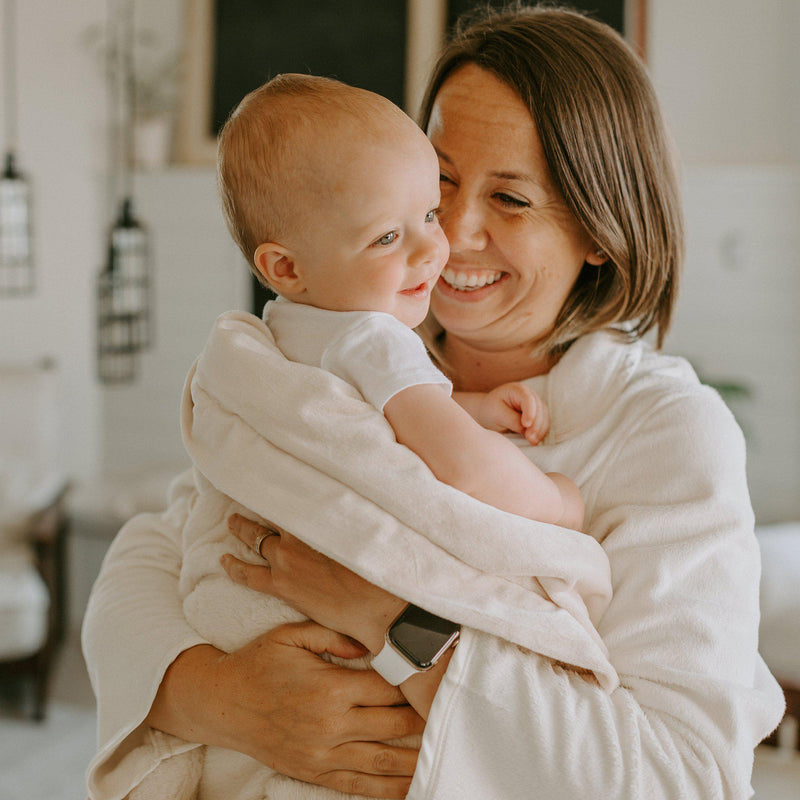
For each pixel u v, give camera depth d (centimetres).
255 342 103
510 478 96
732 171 416
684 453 106
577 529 104
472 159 111
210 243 472
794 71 422
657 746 91
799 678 247
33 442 418
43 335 455
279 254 103
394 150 99
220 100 484
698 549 102
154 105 483
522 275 112
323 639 99
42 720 359
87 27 472
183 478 130
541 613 94
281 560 100
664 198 116
